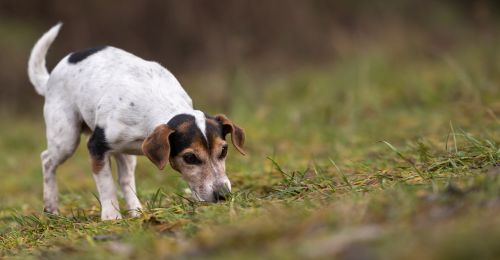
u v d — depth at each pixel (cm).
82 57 1011
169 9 2834
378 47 2588
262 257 589
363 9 3014
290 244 611
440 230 579
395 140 1355
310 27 2894
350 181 926
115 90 953
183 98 976
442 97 1725
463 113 1469
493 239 525
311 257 568
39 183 1543
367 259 543
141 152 969
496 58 2042
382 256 540
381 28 2844
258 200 841
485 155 898
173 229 761
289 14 2883
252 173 1161
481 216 606
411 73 2145
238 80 2195
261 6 2862
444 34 2972
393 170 951
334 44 2780
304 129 1631
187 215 808
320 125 1666
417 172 870
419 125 1459
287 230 657
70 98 1005
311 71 2541
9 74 2672
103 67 980
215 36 2761
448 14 3111
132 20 2852
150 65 996
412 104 1762
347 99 1836
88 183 1443
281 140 1567
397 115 1625
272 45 2847
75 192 1310
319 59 2805
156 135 871
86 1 2875
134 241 710
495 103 1484
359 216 664
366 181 896
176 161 891
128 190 1020
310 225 660
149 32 2855
